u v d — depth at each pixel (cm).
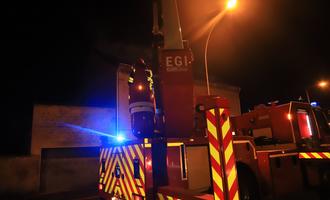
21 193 1001
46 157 1116
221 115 216
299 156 582
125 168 401
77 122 1190
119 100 1016
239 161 470
